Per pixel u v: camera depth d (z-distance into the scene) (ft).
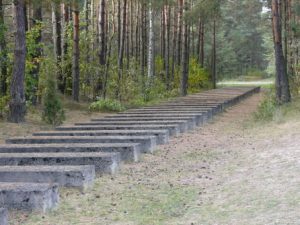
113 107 71.67
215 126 53.16
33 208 21.71
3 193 21.83
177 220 20.98
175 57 138.41
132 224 20.48
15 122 51.60
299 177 25.79
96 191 25.53
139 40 141.28
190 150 37.96
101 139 37.58
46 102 53.88
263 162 31.40
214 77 146.72
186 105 69.56
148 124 47.65
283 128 45.29
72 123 57.11
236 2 192.85
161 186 26.91
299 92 77.92
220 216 21.08
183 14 105.91
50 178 25.91
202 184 27.22
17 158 30.53
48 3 62.54
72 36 84.28
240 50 259.80
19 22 50.98
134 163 32.83
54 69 74.49
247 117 62.49
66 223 20.44
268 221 19.65
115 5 143.64
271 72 177.47
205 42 193.16
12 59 56.80
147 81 98.43
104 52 83.97
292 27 84.79
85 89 84.48
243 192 24.58
